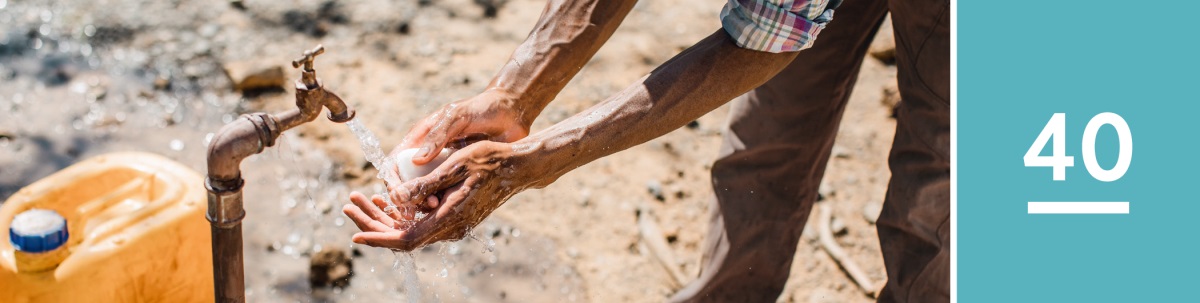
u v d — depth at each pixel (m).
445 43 3.67
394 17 3.73
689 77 1.79
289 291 2.76
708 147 3.40
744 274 2.57
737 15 1.77
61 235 1.98
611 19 1.94
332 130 3.26
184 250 2.17
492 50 3.68
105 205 2.19
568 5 1.93
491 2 3.88
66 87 3.34
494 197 1.73
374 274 2.84
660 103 1.78
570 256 2.97
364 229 1.74
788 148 2.40
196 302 2.24
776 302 2.76
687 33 3.84
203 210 2.18
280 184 3.06
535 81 1.90
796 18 1.75
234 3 3.71
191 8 3.68
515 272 2.89
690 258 3.03
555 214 3.09
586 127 1.76
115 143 3.17
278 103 3.38
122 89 3.36
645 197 3.19
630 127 1.77
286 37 3.62
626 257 3.00
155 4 3.68
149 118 3.28
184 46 3.53
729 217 2.51
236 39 3.58
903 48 2.11
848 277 3.01
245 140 1.57
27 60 3.41
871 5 2.25
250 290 2.74
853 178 3.33
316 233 2.93
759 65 1.82
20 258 1.96
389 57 3.58
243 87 3.39
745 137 2.43
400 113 3.36
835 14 2.23
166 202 2.15
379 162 1.77
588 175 3.23
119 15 3.61
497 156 1.70
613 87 3.56
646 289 2.91
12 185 2.98
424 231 1.66
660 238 3.06
